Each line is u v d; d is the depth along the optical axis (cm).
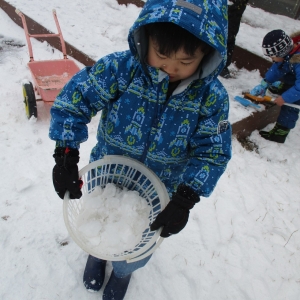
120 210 142
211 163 120
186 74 103
